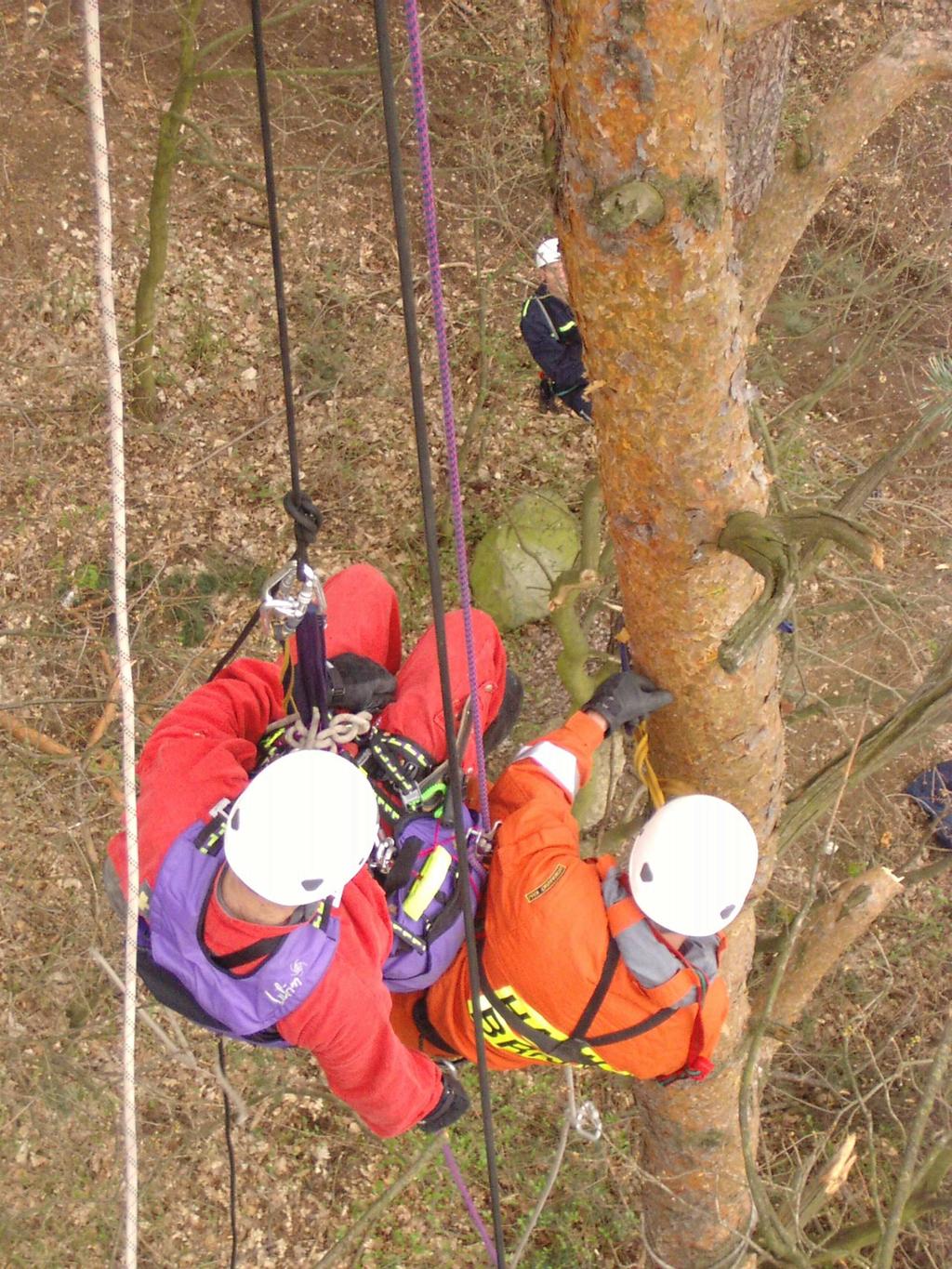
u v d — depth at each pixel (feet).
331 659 7.72
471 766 8.14
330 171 21.52
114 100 22.35
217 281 22.57
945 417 11.69
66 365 18.53
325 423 22.24
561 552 21.49
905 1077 18.24
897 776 22.86
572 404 17.80
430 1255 17.48
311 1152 18.02
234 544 20.86
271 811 5.88
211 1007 6.36
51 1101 14.15
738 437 6.75
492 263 23.99
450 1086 8.07
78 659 17.06
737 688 8.11
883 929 21.01
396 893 7.30
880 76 8.66
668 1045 7.41
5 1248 13.87
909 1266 15.53
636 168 5.62
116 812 16.28
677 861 7.13
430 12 24.49
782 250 9.37
